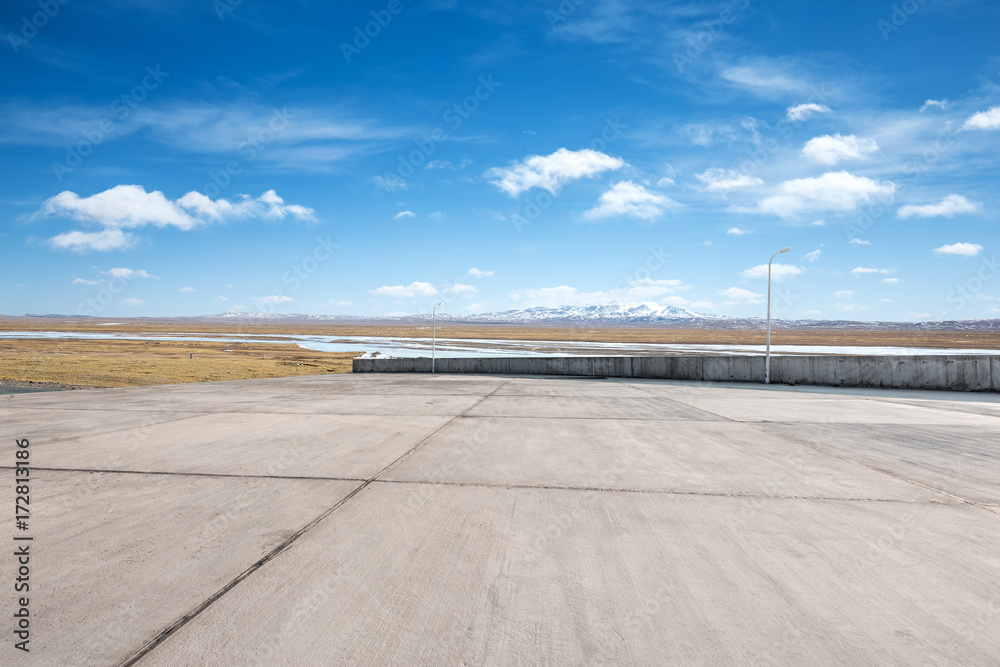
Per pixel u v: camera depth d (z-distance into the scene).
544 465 7.12
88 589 3.44
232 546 4.20
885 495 5.77
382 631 2.99
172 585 3.51
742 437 9.45
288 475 6.50
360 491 5.80
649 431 10.04
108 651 2.75
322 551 4.11
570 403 14.72
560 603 3.33
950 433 10.00
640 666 2.68
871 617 3.19
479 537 4.44
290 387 20.09
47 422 10.92
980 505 5.42
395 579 3.64
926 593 3.50
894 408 13.91
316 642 2.88
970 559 4.06
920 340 132.88
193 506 5.23
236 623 3.05
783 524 4.82
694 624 3.09
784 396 17.08
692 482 6.27
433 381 23.58
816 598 3.42
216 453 7.80
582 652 2.80
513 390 18.88
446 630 3.01
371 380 24.20
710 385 21.59
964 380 18.83
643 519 4.93
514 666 2.68
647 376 25.66
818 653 2.80
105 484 6.06
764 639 2.94
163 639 2.88
